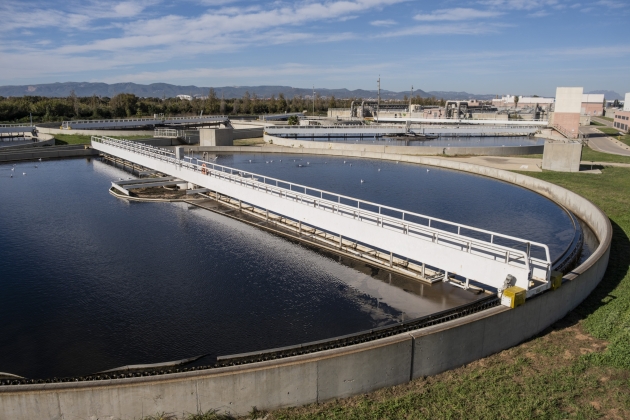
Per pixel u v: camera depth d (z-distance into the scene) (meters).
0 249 24.09
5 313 17.28
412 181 44.12
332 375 11.48
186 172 36.91
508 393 11.84
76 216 30.55
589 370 12.84
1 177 44.38
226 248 24.58
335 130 81.94
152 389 10.52
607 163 50.66
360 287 19.86
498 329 13.80
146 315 17.20
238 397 10.91
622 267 20.19
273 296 18.92
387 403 11.45
